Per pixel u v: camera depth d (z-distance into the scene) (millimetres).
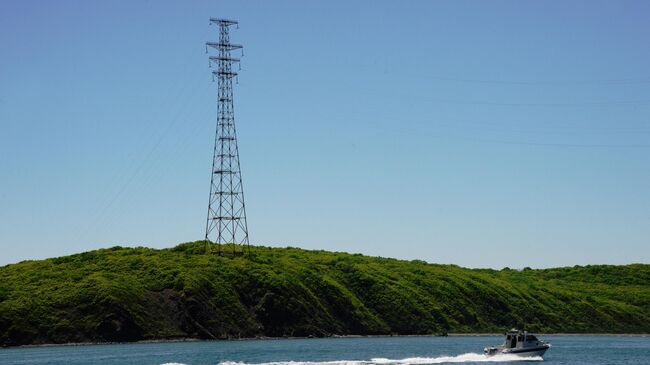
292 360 120938
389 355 132000
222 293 183875
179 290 179250
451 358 124688
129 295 171750
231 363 113938
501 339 187375
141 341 163625
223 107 197500
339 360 121062
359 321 198250
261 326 181750
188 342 165625
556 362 124000
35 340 157250
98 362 117312
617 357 135500
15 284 176750
